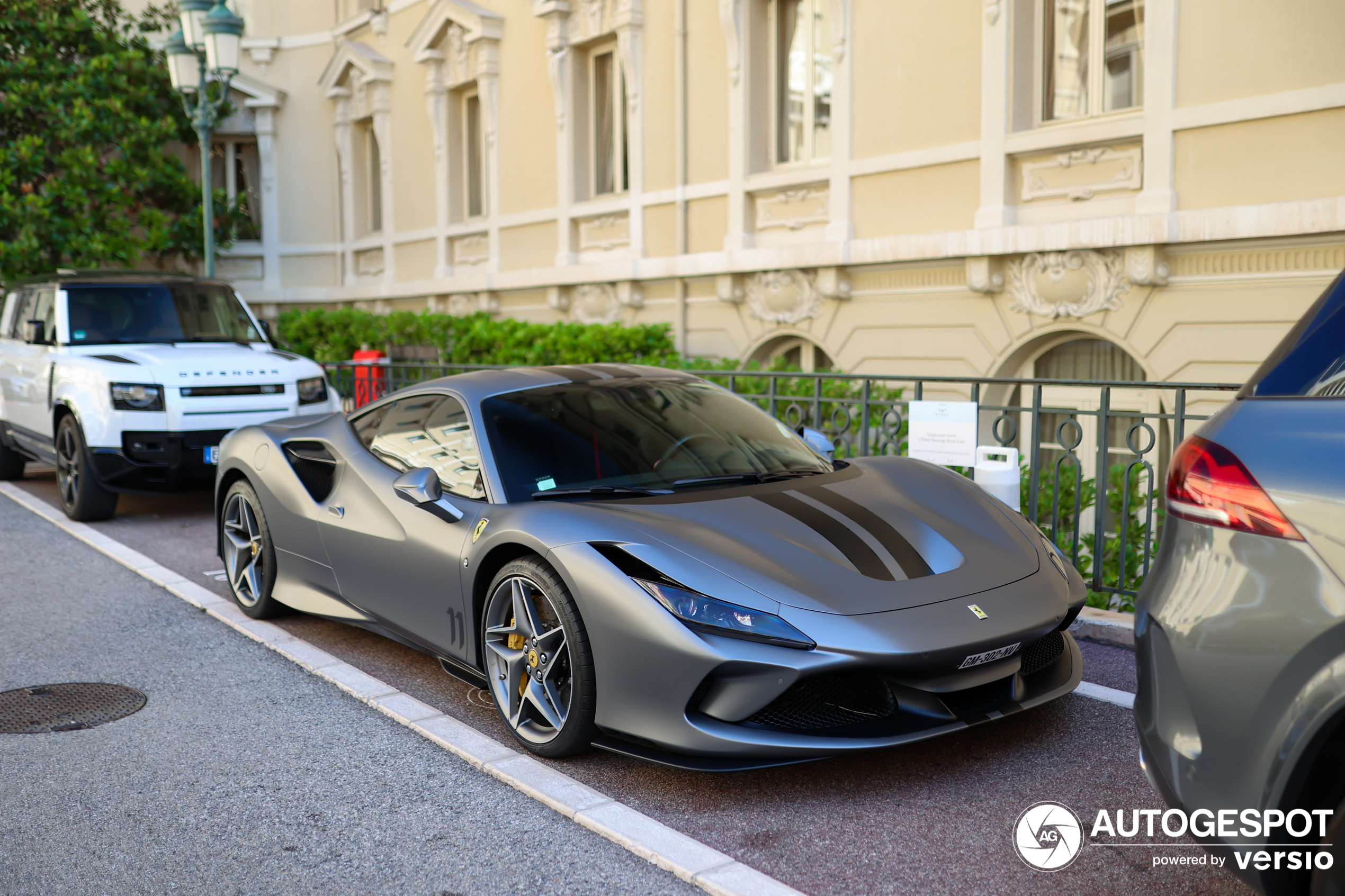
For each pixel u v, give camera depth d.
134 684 4.44
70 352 8.32
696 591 3.14
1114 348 8.34
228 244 18.02
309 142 18.25
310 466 5.02
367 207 17.88
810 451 4.48
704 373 7.39
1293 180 6.91
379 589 4.40
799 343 10.77
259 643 5.02
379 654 4.82
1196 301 7.48
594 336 10.65
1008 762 3.43
